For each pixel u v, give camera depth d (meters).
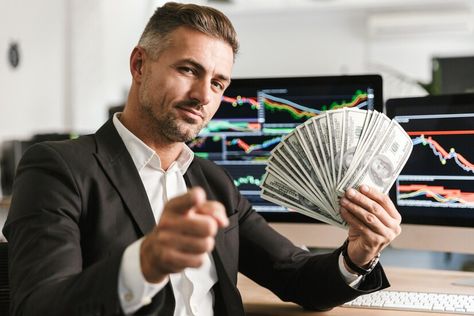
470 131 1.50
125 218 1.10
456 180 1.52
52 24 4.82
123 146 1.18
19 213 1.02
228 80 1.20
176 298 1.16
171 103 1.14
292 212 1.66
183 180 1.27
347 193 1.11
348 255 1.18
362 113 1.19
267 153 1.67
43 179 1.06
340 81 1.62
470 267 2.05
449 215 1.53
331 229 1.62
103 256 1.06
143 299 0.78
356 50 7.49
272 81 1.66
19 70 4.34
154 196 1.20
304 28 7.60
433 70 2.38
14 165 3.28
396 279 1.55
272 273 1.35
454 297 1.32
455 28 7.02
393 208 1.12
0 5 4.10
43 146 1.12
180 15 1.14
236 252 1.30
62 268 0.92
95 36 5.48
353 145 1.15
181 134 1.17
